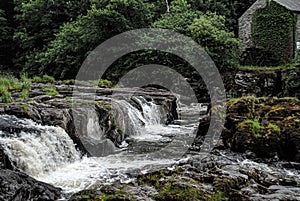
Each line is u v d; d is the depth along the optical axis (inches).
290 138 371.9
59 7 1320.1
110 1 1109.7
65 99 497.0
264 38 1163.3
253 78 900.0
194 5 1364.4
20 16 1363.2
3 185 229.3
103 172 323.6
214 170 293.6
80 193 254.4
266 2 1157.1
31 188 243.3
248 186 266.7
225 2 1475.1
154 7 1227.2
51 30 1307.8
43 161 321.1
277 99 470.9
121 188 256.2
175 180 262.7
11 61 1416.1
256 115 436.5
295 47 1090.7
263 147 378.6
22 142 307.9
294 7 1119.0
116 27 1033.5
